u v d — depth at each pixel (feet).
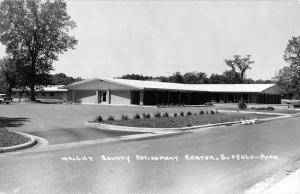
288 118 113.39
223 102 208.95
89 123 70.90
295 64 251.60
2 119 79.30
